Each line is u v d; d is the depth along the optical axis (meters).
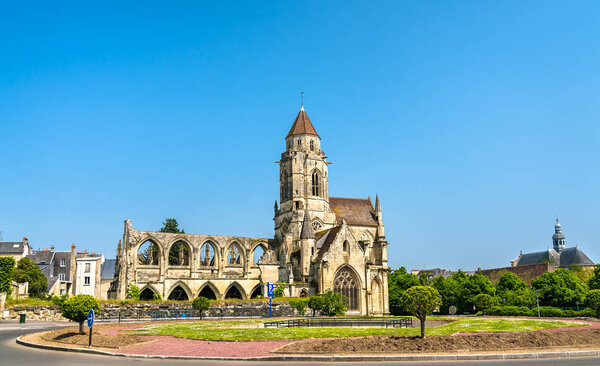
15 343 47.81
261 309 100.12
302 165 141.38
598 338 44.19
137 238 121.62
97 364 33.66
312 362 35.03
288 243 126.31
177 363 34.38
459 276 148.50
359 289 119.56
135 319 86.88
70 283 161.38
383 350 38.50
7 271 98.50
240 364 34.28
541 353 37.16
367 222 144.38
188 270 129.00
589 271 191.75
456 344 40.06
